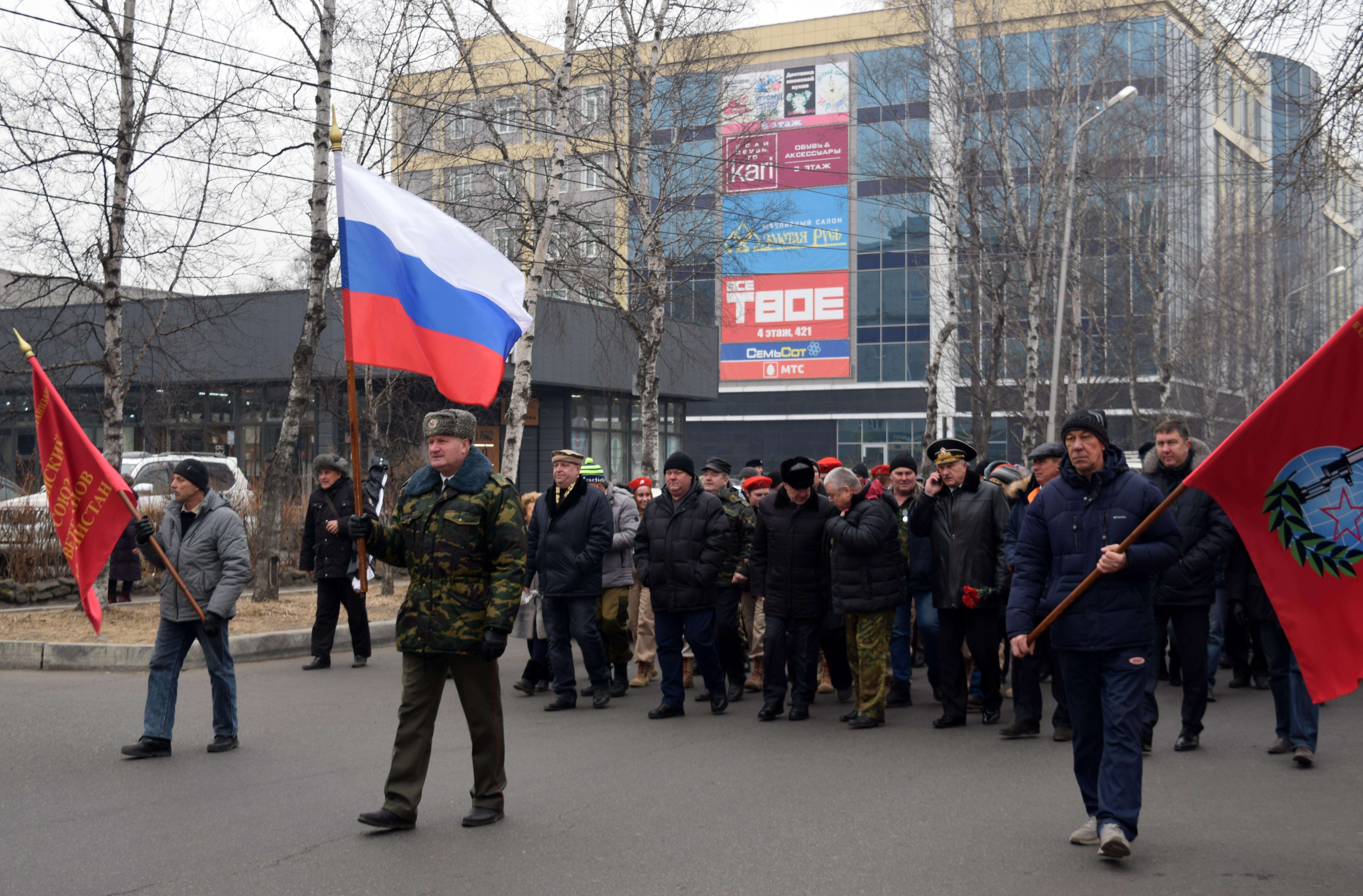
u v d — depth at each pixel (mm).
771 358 53656
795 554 9211
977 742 8328
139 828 5898
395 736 8258
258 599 15297
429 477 6160
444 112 18266
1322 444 5402
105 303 14625
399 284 6586
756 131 22109
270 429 33844
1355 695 10188
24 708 9227
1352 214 15109
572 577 9523
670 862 5359
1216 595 10102
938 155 26562
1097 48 27016
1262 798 6602
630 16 20234
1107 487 5633
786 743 8273
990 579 8703
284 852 5500
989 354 30734
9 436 32562
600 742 8297
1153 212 31625
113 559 15242
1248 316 36906
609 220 22375
